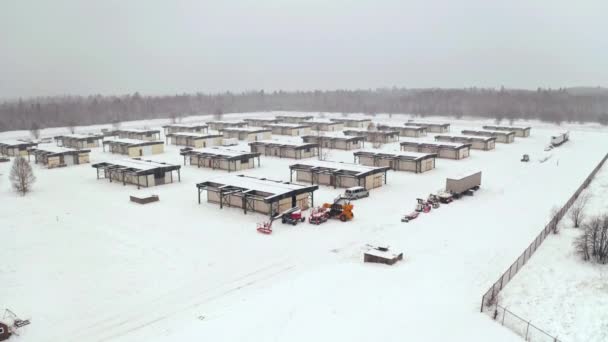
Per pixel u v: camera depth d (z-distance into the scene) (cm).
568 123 18538
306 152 9719
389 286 3356
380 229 4781
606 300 3089
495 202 5878
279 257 4009
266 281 3512
